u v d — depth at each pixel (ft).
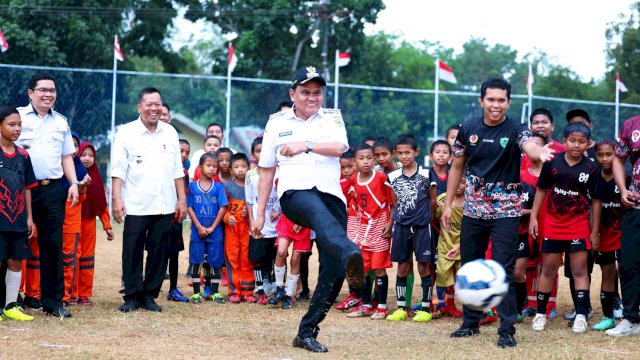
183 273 35.65
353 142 58.29
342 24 86.38
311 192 18.25
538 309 22.77
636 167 21.35
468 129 20.85
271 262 28.96
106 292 29.09
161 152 24.66
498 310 20.13
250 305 26.94
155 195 24.41
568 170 22.20
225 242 28.04
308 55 87.20
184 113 56.75
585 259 22.43
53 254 23.13
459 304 27.61
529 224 23.50
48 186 23.03
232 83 56.70
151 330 20.90
